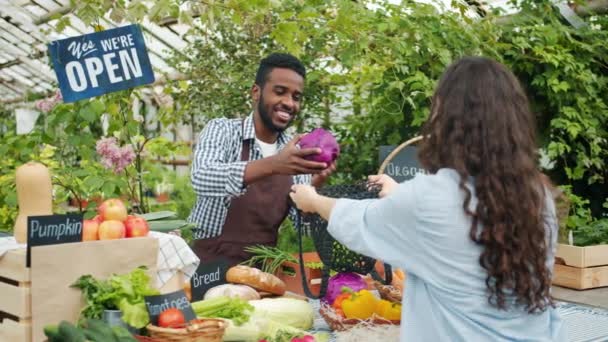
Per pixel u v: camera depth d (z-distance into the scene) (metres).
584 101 6.13
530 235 1.62
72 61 3.24
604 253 5.48
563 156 6.32
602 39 6.41
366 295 2.40
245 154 3.27
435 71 5.42
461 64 1.75
